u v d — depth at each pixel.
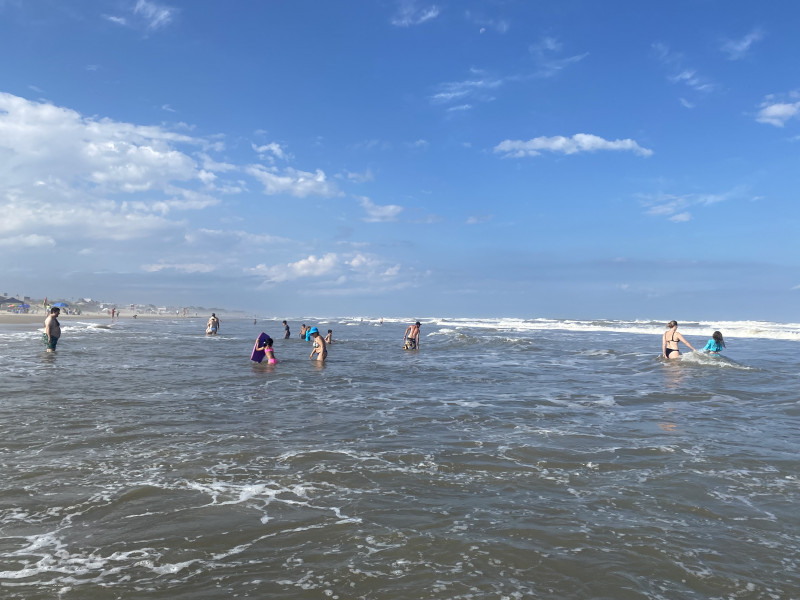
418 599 3.78
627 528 5.07
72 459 7.07
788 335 42.97
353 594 3.83
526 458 7.45
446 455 7.57
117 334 37.91
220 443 8.03
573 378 16.45
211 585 3.93
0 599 3.68
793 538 4.89
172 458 7.19
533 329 56.56
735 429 9.43
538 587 3.96
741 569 4.29
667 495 6.00
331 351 26.11
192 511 5.36
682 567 4.31
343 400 12.09
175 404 11.12
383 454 7.58
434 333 42.41
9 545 4.56
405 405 11.57
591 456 7.58
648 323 77.50
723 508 5.62
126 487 6.03
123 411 10.30
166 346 27.14
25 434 8.38
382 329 54.66
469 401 12.17
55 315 22.88
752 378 16.47
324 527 5.01
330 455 7.48
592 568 4.27
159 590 3.85
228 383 14.32
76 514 5.25
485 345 30.61
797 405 11.86
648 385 14.92
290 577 4.07
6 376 15.00
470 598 3.80
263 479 6.40
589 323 78.44
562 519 5.27
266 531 4.91
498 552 4.53
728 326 65.69
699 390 13.98
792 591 3.95
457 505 5.63
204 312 181.75
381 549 4.56
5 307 102.56
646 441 8.48
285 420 9.80
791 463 7.27
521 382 15.48
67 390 12.66
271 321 94.12
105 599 3.71
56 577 4.02
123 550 4.50
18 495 5.73
